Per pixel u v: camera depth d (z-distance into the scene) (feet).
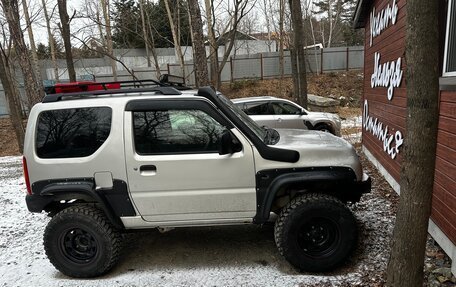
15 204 19.25
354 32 128.98
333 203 10.47
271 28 112.57
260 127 13.09
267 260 11.74
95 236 10.95
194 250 12.71
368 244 12.16
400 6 16.96
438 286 9.57
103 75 77.87
